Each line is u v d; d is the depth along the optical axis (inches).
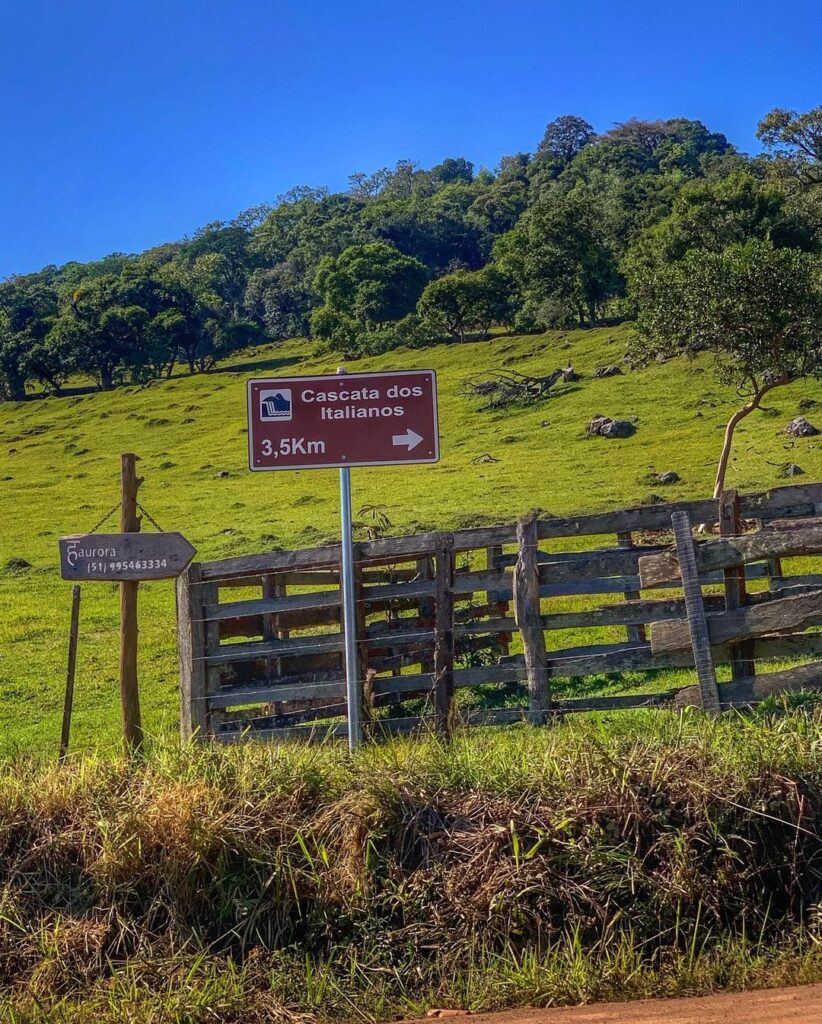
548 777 292.4
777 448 1681.8
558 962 259.3
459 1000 253.8
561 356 3152.1
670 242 2908.5
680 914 268.7
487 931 269.6
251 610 444.5
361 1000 256.5
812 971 250.4
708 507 427.5
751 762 289.1
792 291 965.2
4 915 283.7
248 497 1870.1
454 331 4207.7
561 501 1469.0
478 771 299.7
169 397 3949.3
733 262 986.7
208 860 284.5
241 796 297.7
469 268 7052.2
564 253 3858.3
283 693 443.8
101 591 1176.8
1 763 363.9
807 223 3120.1
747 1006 233.9
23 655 850.1
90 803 305.3
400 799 290.5
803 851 278.8
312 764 311.7
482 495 1599.4
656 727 330.6
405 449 381.7
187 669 440.1
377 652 542.9
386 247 5162.4
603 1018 234.2
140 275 5413.4
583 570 421.7
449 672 433.7
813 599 378.6
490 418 2455.7
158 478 2258.9
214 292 7219.5
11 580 1314.0
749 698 384.2
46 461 2856.8
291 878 279.3
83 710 653.3
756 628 383.9
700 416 2073.1
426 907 274.2
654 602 416.2
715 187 3127.5
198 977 265.7
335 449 382.0
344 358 4303.6
